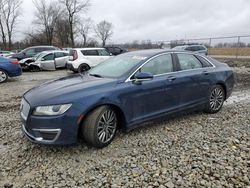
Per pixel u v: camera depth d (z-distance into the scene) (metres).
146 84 4.53
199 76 5.42
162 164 3.60
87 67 14.10
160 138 4.49
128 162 3.67
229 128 4.96
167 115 4.97
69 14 58.75
